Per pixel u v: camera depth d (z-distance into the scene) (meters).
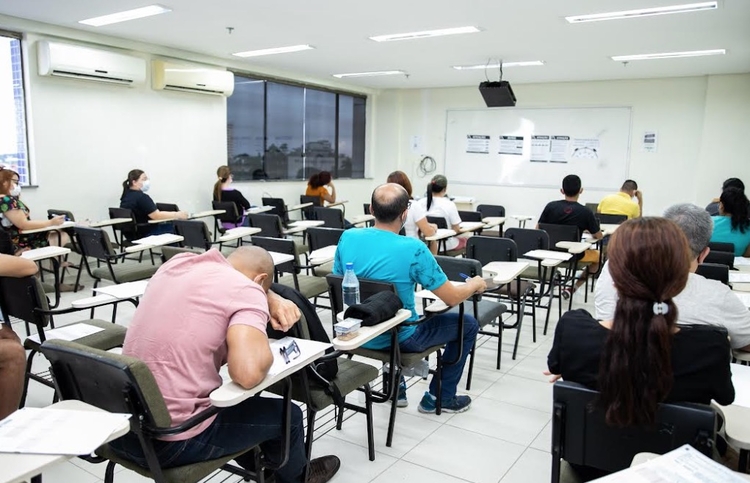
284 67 8.02
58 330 2.54
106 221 5.31
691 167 8.28
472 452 2.50
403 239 2.50
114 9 4.85
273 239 3.89
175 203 6.98
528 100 9.32
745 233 3.77
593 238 4.92
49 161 5.64
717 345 1.28
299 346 1.77
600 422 1.41
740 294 2.48
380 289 2.39
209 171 7.41
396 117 10.54
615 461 1.41
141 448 1.58
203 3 4.64
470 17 4.95
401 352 2.56
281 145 8.86
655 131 8.45
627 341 1.26
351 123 10.37
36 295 2.54
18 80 5.44
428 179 10.43
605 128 8.79
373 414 2.85
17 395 2.27
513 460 2.44
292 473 1.87
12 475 1.04
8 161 5.48
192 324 1.58
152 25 5.45
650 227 1.26
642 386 1.25
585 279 5.29
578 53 6.50
